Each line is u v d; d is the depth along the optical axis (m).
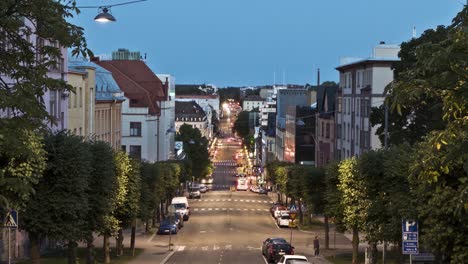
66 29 11.41
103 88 72.31
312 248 52.12
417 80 8.30
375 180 30.09
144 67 110.38
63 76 49.81
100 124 67.25
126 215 38.75
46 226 24.17
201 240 57.72
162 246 52.84
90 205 28.73
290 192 70.31
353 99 77.00
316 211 50.09
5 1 10.48
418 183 17.12
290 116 120.44
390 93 8.68
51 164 24.09
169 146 119.06
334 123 89.62
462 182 14.30
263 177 148.12
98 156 29.80
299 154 110.00
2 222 17.94
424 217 17.98
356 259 39.06
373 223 30.17
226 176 181.62
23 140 11.27
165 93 113.06
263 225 70.62
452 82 8.04
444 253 16.59
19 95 10.38
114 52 124.56
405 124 45.50
